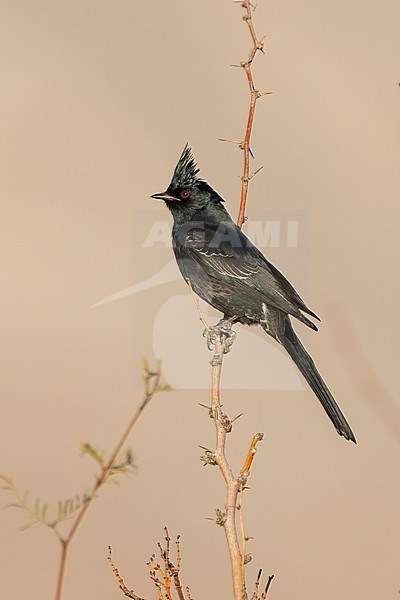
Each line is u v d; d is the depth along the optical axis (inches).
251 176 330.0
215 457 243.6
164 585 227.9
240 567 227.0
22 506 170.1
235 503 234.2
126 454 171.8
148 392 172.2
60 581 164.4
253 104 320.8
